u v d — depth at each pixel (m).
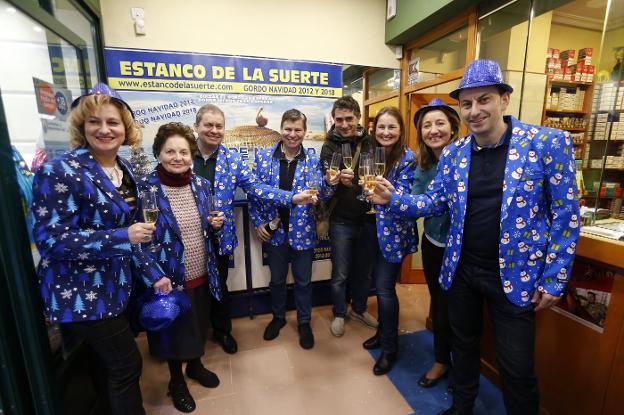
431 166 1.62
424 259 1.69
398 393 1.71
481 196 1.18
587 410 1.32
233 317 2.56
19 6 1.21
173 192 1.47
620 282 1.19
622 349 1.19
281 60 2.48
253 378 1.84
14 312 1.06
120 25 2.17
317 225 2.09
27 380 1.13
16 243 1.05
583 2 2.49
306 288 2.15
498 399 1.65
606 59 1.74
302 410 1.60
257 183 2.01
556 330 1.43
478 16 2.21
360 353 2.06
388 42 2.77
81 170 1.05
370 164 1.45
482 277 1.21
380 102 2.96
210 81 2.36
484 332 1.82
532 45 2.42
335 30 2.62
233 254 2.49
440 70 2.60
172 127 1.43
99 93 1.10
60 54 1.59
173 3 2.23
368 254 2.25
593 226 1.45
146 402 1.68
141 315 1.30
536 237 1.08
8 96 1.23
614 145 1.72
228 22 2.35
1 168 1.01
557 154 1.02
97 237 1.02
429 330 2.33
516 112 2.50
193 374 1.79
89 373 1.51
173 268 1.42
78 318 1.06
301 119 1.92
